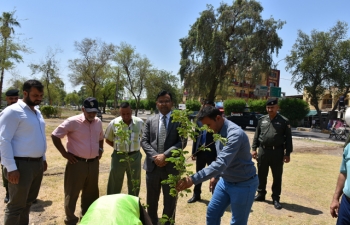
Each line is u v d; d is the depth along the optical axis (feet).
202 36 84.69
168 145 12.02
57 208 14.97
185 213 14.99
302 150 41.68
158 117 12.60
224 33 82.74
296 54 104.42
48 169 23.03
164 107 12.34
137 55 113.60
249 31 79.51
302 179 22.79
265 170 17.01
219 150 9.95
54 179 20.20
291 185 20.97
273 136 16.26
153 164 12.10
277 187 16.51
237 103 130.82
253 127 89.76
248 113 83.61
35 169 11.03
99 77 116.88
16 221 10.75
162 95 12.35
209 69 88.28
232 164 9.57
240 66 79.05
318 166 28.50
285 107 107.86
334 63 97.66
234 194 9.66
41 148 11.22
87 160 12.46
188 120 7.90
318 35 100.27
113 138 14.47
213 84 90.53
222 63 85.46
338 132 66.69
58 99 155.94
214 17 84.58
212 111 9.64
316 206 16.83
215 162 8.87
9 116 10.36
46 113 91.40
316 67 99.30
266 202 17.26
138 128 14.51
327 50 98.99
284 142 16.53
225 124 9.77
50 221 13.38
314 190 19.92
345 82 97.25
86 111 11.97
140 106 225.35
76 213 14.49
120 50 112.47
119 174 14.28
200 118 9.84
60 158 27.61
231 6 84.58
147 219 6.92
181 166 7.77
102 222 5.39
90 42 111.45
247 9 80.69
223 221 14.24
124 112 13.97
